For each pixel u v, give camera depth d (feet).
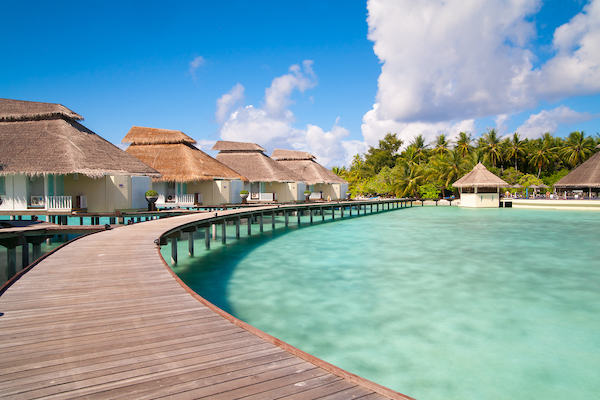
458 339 19.40
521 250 46.42
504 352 17.88
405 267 36.81
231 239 55.83
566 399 13.92
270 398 7.89
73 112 63.31
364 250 46.80
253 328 11.68
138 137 85.35
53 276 18.79
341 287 29.60
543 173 167.53
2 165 48.37
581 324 21.44
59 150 53.72
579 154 157.79
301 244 51.52
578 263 38.55
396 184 158.81
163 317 13.10
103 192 56.44
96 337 11.26
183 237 59.31
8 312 13.47
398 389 14.60
